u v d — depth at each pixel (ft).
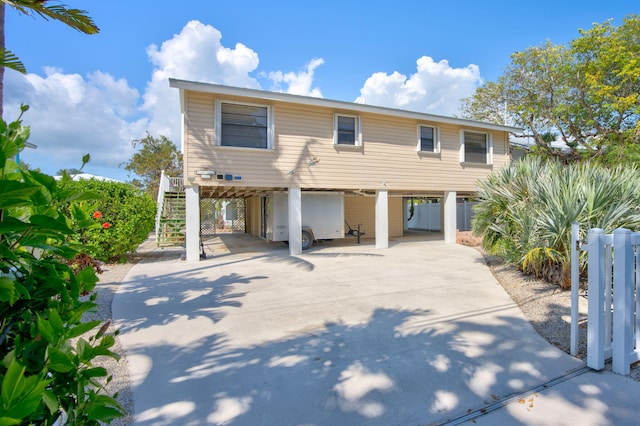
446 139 44.14
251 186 33.32
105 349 4.01
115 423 7.69
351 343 12.23
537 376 9.59
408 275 24.35
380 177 39.81
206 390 9.18
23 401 2.80
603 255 9.87
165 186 43.55
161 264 30.09
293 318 15.14
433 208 70.33
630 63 45.24
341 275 24.59
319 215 41.55
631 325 9.72
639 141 48.29
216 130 31.50
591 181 18.01
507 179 23.82
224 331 13.62
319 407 8.32
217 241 50.31
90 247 4.61
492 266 27.20
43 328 3.38
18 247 3.99
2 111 9.04
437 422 7.63
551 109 58.54
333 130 36.99
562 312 14.93
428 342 12.19
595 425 7.33
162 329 13.89
